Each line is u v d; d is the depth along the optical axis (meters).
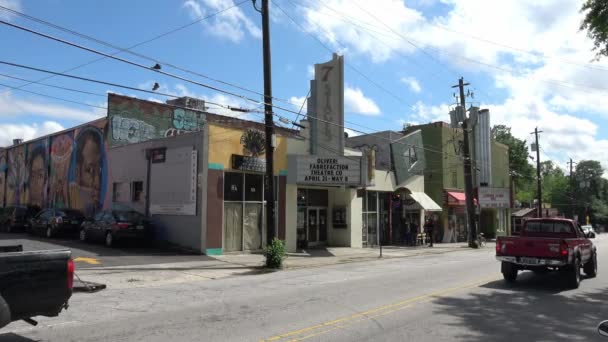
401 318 8.46
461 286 12.58
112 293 11.42
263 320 8.20
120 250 20.34
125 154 25.33
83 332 7.33
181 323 7.98
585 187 91.75
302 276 15.03
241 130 21.62
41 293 6.07
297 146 24.39
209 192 20.20
